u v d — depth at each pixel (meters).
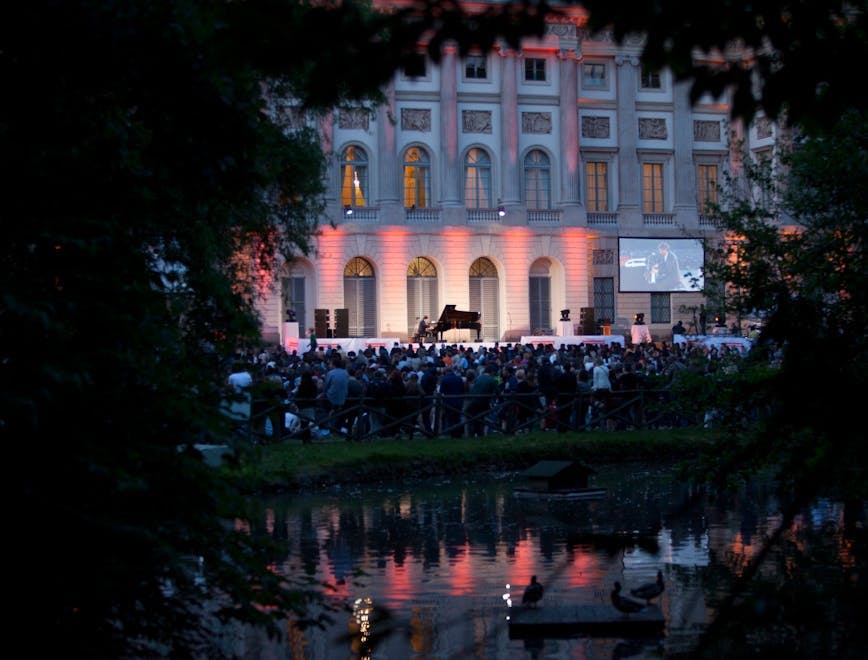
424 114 62.25
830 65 5.64
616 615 11.83
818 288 16.39
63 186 8.70
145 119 9.92
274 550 9.53
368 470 25.17
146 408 8.80
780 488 10.44
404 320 61.28
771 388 5.91
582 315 59.66
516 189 63.00
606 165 65.62
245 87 10.07
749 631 11.21
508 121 62.91
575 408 31.92
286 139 26.88
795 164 17.28
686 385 16.91
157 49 9.13
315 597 9.71
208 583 9.20
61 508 8.09
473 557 15.95
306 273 60.34
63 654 8.26
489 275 63.41
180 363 9.30
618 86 65.25
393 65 5.29
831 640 10.97
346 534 18.03
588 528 18.28
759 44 5.70
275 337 58.75
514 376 32.44
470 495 22.73
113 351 8.42
